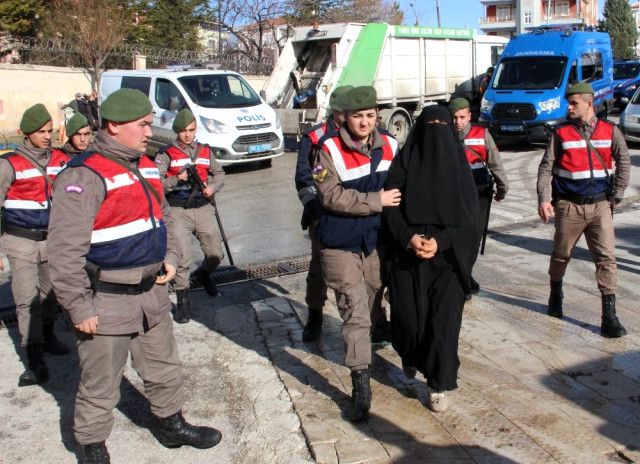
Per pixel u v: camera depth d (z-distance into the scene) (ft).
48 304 16.22
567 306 18.72
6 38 79.30
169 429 12.12
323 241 12.85
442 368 12.27
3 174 14.46
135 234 10.64
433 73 59.36
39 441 12.73
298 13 111.86
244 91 47.55
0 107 70.28
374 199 12.16
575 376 14.32
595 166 16.05
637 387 13.79
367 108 12.27
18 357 16.63
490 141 18.24
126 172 10.55
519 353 15.49
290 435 12.49
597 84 56.75
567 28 56.59
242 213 33.17
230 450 12.20
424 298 12.42
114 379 10.91
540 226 28.84
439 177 12.08
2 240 14.93
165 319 11.58
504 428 12.26
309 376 14.75
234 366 15.49
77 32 75.41
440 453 11.53
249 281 22.16
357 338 12.65
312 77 55.26
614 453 11.45
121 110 10.34
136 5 98.94
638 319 17.67
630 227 27.99
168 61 88.22
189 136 18.80
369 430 12.35
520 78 53.31
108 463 11.19
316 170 12.53
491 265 23.25
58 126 73.97
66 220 9.95
